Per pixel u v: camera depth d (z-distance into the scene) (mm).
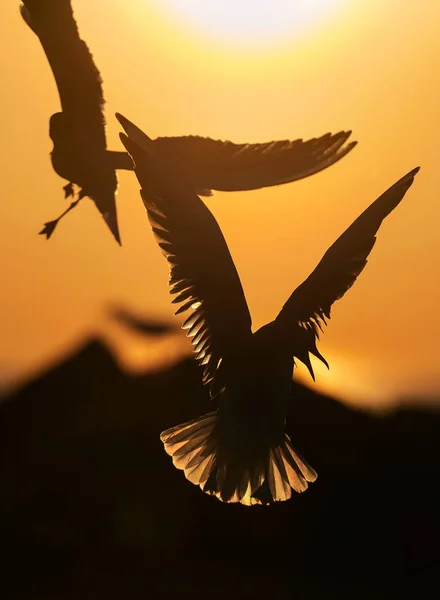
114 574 16969
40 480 18688
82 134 5637
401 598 16812
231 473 6734
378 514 18781
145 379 20562
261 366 6129
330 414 20578
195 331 6184
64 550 17266
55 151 5629
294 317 5941
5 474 18625
